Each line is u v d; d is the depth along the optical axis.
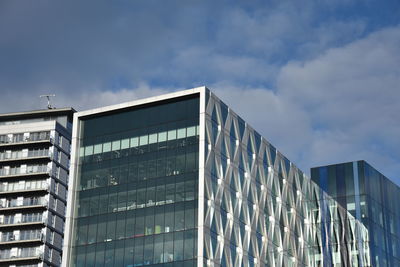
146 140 89.94
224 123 91.38
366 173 122.06
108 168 90.75
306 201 107.44
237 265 85.81
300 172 108.75
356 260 111.06
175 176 85.75
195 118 87.75
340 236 110.56
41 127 150.88
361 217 118.06
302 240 102.62
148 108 91.81
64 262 86.81
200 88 89.12
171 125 89.12
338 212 112.75
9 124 158.38
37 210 142.75
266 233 94.19
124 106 92.88
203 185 83.44
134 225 85.69
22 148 149.50
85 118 95.31
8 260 138.50
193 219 82.19
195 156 85.50
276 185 100.44
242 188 91.50
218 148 88.56
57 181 147.62
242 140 94.62
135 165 89.12
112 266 84.75
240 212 89.56
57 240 144.00
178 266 80.69
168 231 83.25
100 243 86.69
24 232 141.75
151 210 85.44
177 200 84.25
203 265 79.50
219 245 83.31
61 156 150.75
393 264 119.38
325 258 105.81
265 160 99.31
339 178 123.31
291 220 101.50
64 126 157.88
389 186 128.12
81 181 91.50
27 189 144.62
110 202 88.50
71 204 90.19
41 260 138.38
